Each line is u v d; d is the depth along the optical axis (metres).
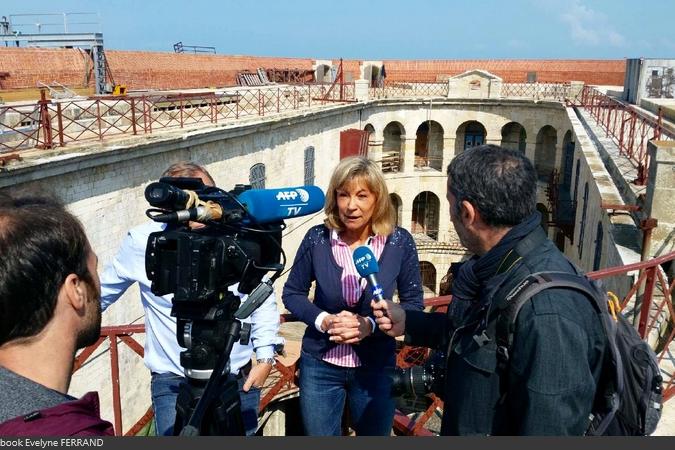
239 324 2.67
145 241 3.85
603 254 10.25
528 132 34.25
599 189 11.19
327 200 3.95
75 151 12.61
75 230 1.95
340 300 3.88
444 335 2.94
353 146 30.25
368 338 3.90
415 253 4.05
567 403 2.16
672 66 24.50
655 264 5.49
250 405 4.00
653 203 8.43
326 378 3.96
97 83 22.02
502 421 2.42
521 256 2.47
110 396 14.24
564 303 2.25
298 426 15.53
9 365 1.81
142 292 3.92
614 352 2.35
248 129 19.91
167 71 27.36
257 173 21.62
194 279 2.46
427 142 38.06
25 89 18.95
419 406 6.80
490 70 40.59
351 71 39.47
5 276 1.72
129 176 14.44
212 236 2.53
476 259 2.72
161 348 3.96
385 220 3.85
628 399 2.56
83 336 2.00
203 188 2.80
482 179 2.53
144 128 16.50
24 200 1.98
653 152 8.54
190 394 2.66
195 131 16.73
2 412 1.65
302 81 39.12
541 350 2.18
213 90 26.53
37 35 22.47
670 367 6.35
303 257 4.05
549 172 35.22
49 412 1.68
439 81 39.75
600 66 38.78
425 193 38.38
